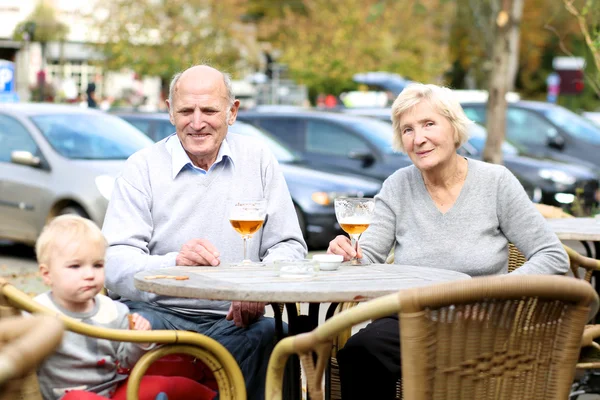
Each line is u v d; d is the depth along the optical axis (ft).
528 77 140.46
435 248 16.47
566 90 110.73
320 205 42.11
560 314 11.50
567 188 51.26
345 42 110.32
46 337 7.98
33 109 41.45
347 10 110.52
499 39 52.34
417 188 16.94
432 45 112.37
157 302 16.53
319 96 116.88
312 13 113.80
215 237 16.94
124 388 14.12
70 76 114.32
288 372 14.75
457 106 16.52
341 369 15.12
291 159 46.75
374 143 51.19
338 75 110.42
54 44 114.11
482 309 10.85
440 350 10.77
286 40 114.42
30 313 12.45
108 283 16.28
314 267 14.51
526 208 16.43
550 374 11.62
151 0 92.84
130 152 40.01
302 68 111.55
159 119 47.88
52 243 13.57
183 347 13.23
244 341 15.80
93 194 37.32
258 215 15.53
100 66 94.48
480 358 11.00
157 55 91.86
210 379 15.61
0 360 7.57
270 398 12.01
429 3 96.84
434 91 16.51
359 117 54.03
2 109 41.60
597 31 34.24
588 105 140.97
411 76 110.63
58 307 13.70
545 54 145.38
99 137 40.37
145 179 16.99
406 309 10.46
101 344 13.87
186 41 92.32
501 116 52.49
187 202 16.93
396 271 14.92
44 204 38.50
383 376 14.93
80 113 41.60
